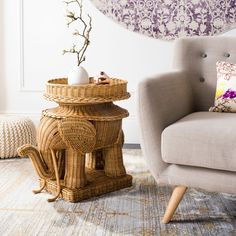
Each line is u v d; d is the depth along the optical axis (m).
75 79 2.31
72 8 3.27
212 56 2.47
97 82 2.42
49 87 2.28
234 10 3.18
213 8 3.19
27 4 3.29
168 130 1.91
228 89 2.28
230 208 2.19
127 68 3.31
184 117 2.13
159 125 1.97
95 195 2.32
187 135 1.87
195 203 2.25
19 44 3.34
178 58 2.49
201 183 1.88
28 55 3.35
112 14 3.24
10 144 2.89
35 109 3.41
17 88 3.40
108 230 1.94
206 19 3.20
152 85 1.98
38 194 2.34
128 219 2.05
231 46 2.45
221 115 2.15
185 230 1.95
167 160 1.92
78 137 2.21
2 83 3.40
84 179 2.32
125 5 3.23
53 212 2.12
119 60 3.30
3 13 3.32
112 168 2.46
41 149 2.28
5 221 2.01
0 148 2.88
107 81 2.44
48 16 3.29
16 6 3.30
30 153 2.25
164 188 2.45
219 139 1.81
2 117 3.02
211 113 2.23
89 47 3.30
